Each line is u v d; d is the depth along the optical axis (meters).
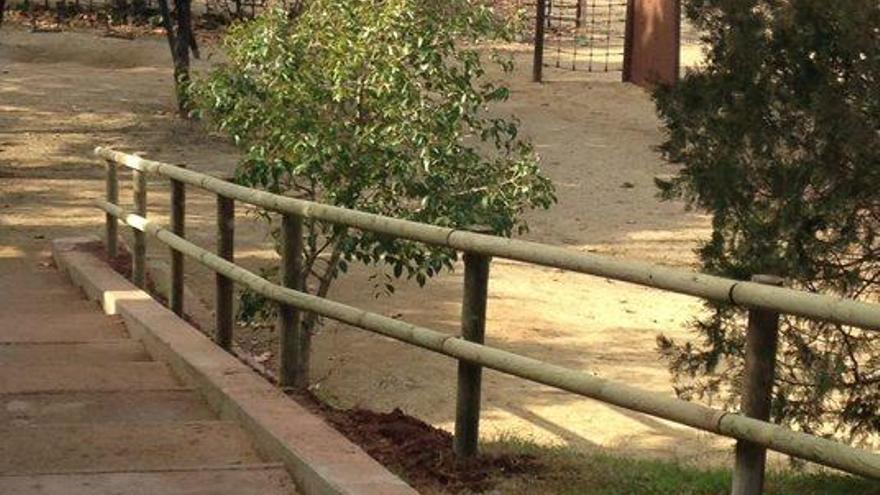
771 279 4.60
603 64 33.88
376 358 12.41
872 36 7.80
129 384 7.88
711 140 8.37
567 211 18.83
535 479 6.31
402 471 6.12
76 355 8.90
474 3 11.92
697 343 12.82
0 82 27.58
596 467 6.83
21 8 36.75
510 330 13.31
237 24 12.14
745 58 8.13
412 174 11.42
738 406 8.70
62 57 30.97
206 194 19.28
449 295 14.68
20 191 18.89
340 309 6.85
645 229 17.95
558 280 15.68
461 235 5.89
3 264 14.50
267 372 8.23
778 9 8.09
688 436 10.43
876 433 8.25
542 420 10.66
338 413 6.93
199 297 13.58
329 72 11.43
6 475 5.69
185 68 24.61
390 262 11.28
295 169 11.22
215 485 5.63
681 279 4.77
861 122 7.82
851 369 8.23
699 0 8.45
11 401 7.25
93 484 5.57
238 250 16.02
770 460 9.56
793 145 8.14
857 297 8.14
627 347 12.89
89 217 17.48
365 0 11.52
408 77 11.41
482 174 11.70
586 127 25.38
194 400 7.33
